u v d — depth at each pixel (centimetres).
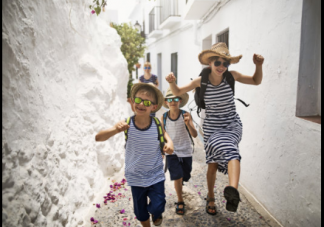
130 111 782
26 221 206
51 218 248
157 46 1362
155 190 259
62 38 350
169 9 998
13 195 196
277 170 300
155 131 262
